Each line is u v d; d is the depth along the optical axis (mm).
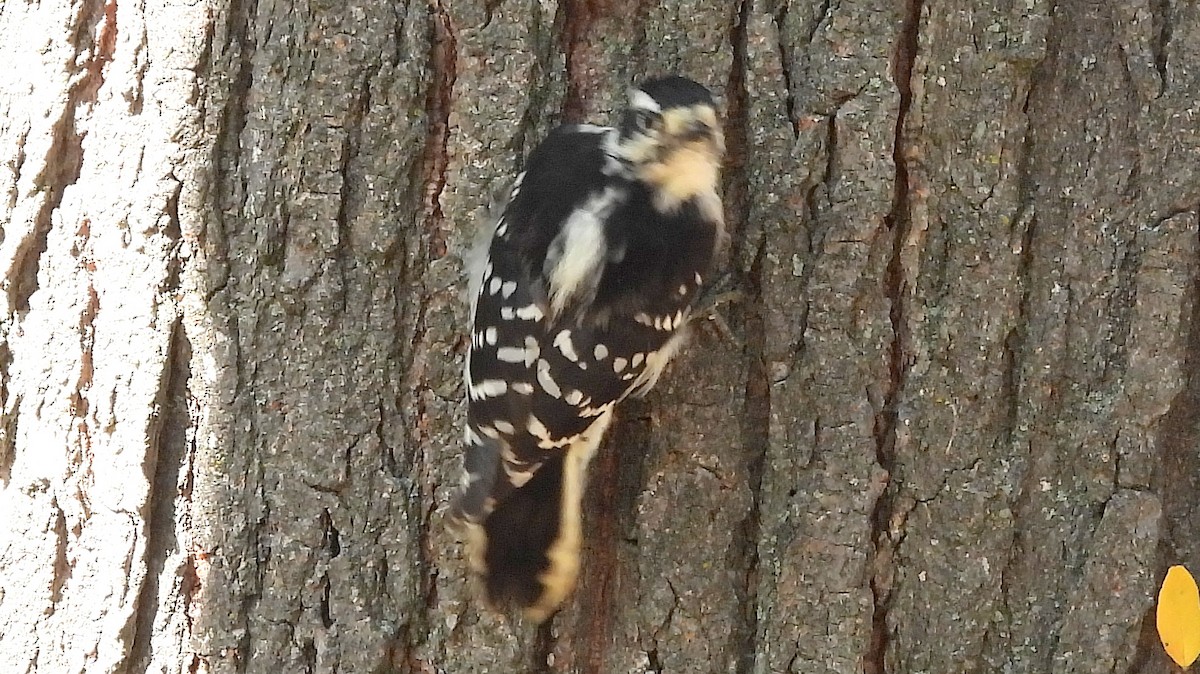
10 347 2963
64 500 2955
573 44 2938
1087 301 2924
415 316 2938
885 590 2934
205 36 2930
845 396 2928
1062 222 2924
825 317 2926
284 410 2936
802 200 2926
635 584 2939
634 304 2914
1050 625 2930
